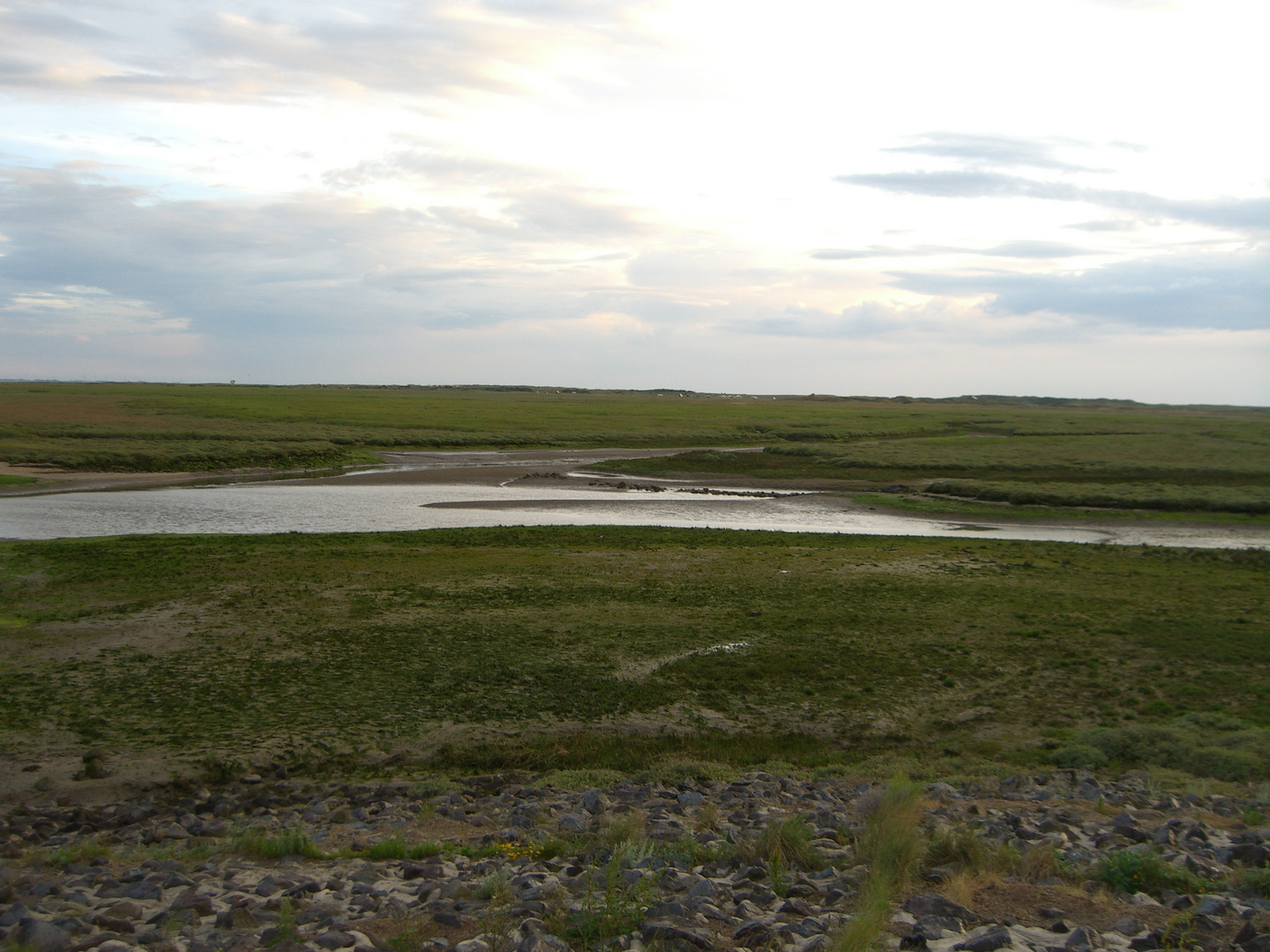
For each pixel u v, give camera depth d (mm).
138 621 21844
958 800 12086
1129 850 8594
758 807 11758
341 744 15203
